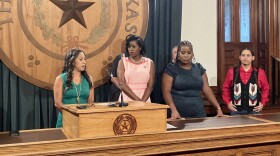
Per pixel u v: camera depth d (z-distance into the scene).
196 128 2.28
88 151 1.94
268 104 4.76
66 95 2.82
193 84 3.31
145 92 3.46
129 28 3.88
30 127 3.57
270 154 2.46
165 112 2.14
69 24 3.63
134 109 2.06
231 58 4.66
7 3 3.37
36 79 3.52
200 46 4.41
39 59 3.53
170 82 3.35
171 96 3.35
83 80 2.90
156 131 2.12
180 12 4.12
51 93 3.65
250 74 3.69
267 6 4.76
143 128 2.09
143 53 3.52
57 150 1.89
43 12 3.52
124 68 3.44
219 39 4.53
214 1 4.46
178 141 2.14
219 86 4.55
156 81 4.05
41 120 3.64
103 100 3.87
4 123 3.47
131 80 3.42
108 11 3.78
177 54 3.36
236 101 3.71
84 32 3.70
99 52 3.76
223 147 2.30
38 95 3.58
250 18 4.77
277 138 2.43
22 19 3.44
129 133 2.05
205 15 4.41
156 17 4.05
